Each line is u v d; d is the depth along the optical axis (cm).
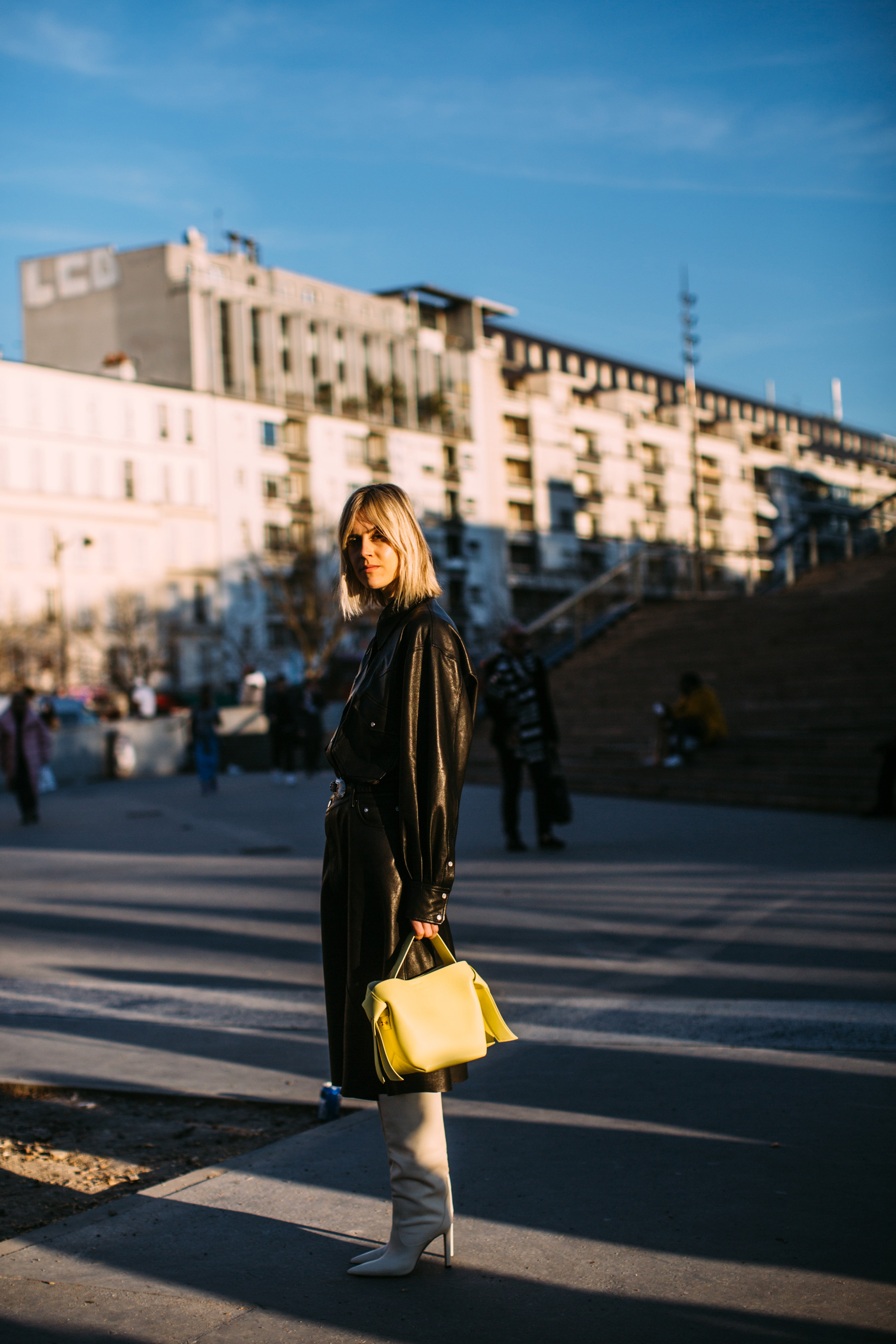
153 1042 539
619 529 10612
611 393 10806
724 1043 496
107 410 7319
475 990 300
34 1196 367
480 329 9725
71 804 1903
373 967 298
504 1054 497
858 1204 327
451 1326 271
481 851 1127
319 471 8250
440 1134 303
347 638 5994
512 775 1119
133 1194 354
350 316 8612
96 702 5725
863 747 1477
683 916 778
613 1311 276
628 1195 340
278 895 944
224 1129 427
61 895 989
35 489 7025
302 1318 276
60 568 6309
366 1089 296
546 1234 317
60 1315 280
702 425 11838
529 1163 368
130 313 7862
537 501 9881
